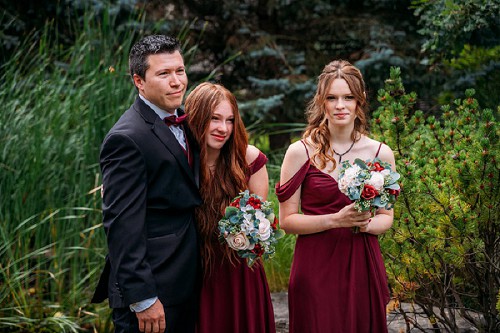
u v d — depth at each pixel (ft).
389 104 12.91
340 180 9.51
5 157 16.69
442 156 12.26
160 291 9.00
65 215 16.79
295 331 10.46
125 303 8.78
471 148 11.53
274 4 22.26
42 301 15.99
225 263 9.91
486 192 11.29
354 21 22.18
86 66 18.43
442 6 17.46
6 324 15.37
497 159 11.19
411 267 11.88
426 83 21.52
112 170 8.91
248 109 21.26
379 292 10.21
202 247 9.81
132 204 8.79
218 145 9.66
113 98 17.67
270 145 24.34
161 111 9.43
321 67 23.03
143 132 9.07
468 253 12.17
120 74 18.01
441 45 17.48
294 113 22.54
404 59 21.24
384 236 12.00
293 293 10.48
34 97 18.19
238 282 9.95
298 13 22.45
